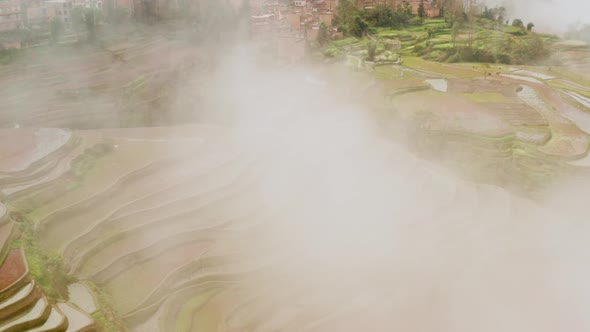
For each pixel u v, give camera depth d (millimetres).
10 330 31125
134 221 45281
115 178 50531
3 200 43562
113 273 40125
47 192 46469
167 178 52219
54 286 36125
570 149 66750
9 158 50812
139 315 36531
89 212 45969
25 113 69312
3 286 33781
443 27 138125
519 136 69750
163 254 42719
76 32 104438
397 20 138125
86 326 32688
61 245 41094
